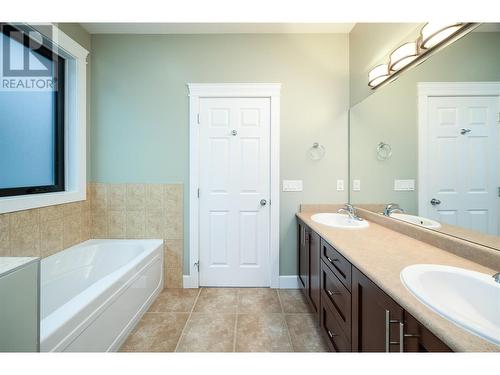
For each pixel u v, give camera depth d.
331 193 2.37
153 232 2.37
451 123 1.21
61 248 1.99
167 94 2.34
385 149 1.80
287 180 2.37
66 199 2.02
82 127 2.22
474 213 1.08
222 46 2.32
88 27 2.23
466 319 0.60
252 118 2.34
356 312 1.08
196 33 2.32
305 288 2.07
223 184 2.36
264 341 1.61
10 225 1.56
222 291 2.30
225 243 2.39
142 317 1.88
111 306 1.45
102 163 2.35
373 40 1.96
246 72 2.32
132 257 2.22
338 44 2.33
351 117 2.31
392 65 1.64
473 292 0.83
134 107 2.34
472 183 1.09
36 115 1.90
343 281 1.23
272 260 2.37
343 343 1.25
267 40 2.33
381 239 1.41
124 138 2.35
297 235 2.35
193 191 2.35
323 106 2.35
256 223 2.38
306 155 2.36
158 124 2.35
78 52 2.15
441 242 1.21
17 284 0.72
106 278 1.52
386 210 1.79
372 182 1.96
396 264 1.00
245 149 2.35
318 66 2.33
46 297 1.74
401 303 0.73
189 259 2.37
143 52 2.33
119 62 2.33
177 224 2.36
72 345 1.10
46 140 2.00
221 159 2.36
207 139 2.35
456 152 1.18
